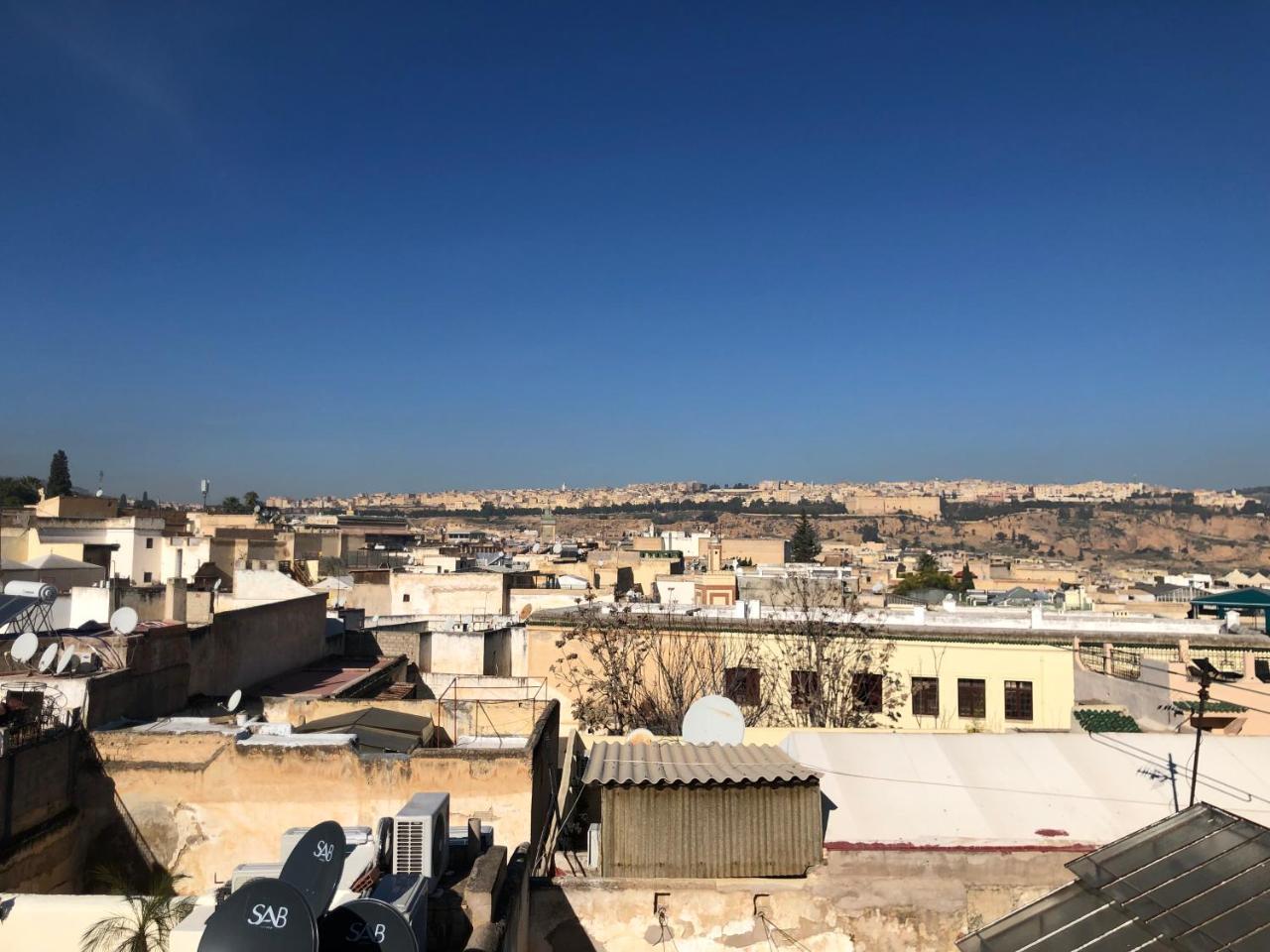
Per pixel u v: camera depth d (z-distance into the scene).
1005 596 63.25
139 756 15.04
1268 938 9.78
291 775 15.00
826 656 25.75
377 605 53.16
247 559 60.59
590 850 14.05
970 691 25.52
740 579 50.94
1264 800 14.91
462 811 14.91
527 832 14.85
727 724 17.25
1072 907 11.17
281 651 25.97
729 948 12.91
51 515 65.50
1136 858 11.56
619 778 13.31
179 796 14.95
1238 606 30.20
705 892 13.01
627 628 26.91
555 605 53.47
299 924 7.02
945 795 15.09
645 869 13.10
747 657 26.33
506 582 53.38
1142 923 10.49
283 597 34.69
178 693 19.14
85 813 14.83
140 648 17.53
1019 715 25.27
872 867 13.13
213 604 31.38
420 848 10.16
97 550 56.53
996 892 13.06
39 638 17.14
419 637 32.62
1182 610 51.41
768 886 13.06
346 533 83.00
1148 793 15.16
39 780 13.79
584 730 22.89
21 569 43.69
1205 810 12.14
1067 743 16.75
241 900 7.13
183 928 8.84
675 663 26.34
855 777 15.62
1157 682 22.16
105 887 14.42
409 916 8.16
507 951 9.53
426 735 18.34
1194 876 11.02
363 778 14.98
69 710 15.20
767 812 13.30
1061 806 14.77
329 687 24.31
